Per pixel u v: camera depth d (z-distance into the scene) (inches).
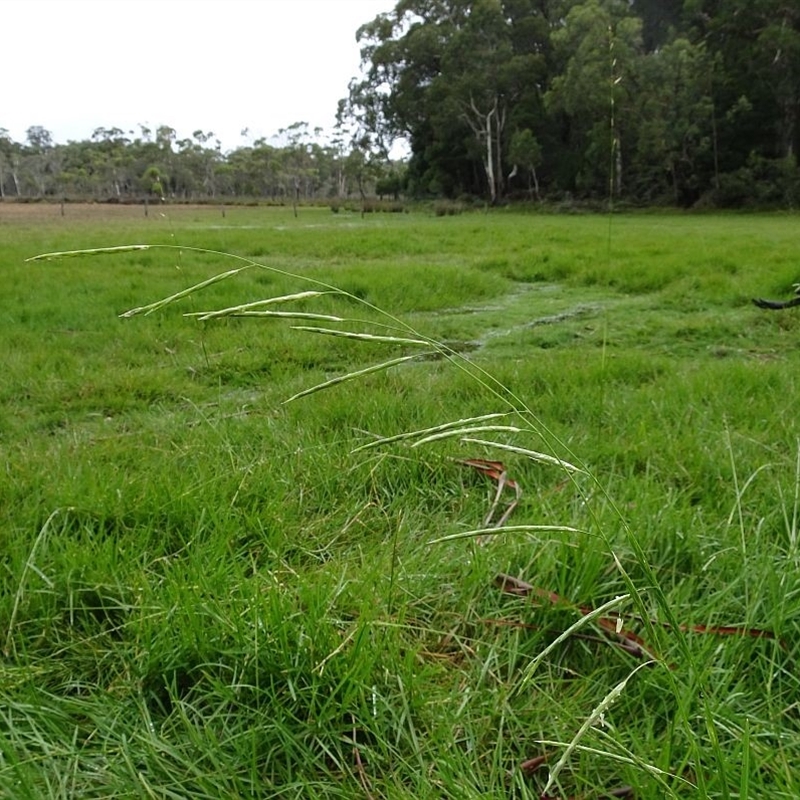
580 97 1120.8
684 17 1243.2
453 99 1430.9
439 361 169.0
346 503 84.4
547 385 132.2
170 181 2556.6
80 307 223.3
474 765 47.4
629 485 82.3
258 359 165.8
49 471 91.5
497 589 64.3
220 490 84.5
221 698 53.0
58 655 60.2
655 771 36.2
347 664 52.8
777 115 1107.9
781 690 52.0
